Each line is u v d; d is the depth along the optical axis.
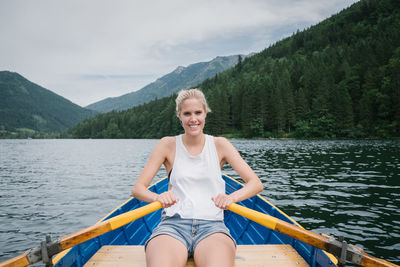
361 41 103.88
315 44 132.25
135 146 43.38
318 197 6.62
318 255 1.65
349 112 55.44
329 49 113.62
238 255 1.78
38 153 28.08
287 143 40.47
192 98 1.70
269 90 80.19
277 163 14.12
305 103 67.25
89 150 32.97
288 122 67.19
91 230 1.41
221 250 1.33
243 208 1.56
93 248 1.98
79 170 13.23
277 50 155.88
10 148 39.91
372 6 127.06
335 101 59.34
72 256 1.65
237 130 77.38
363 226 4.67
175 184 1.70
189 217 1.59
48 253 1.34
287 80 87.12
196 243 1.48
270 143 40.97
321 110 61.47
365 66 67.31
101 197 7.27
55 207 6.26
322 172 10.73
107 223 1.44
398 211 5.47
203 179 1.68
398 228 4.56
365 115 53.72
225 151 1.81
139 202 3.55
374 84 58.66
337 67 77.69
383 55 68.50
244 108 69.44
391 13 117.75
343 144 34.50
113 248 1.88
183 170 1.69
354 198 6.52
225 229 1.56
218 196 1.59
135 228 2.96
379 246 3.92
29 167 14.76
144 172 1.76
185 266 1.49
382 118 53.34
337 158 16.36
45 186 8.90
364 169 11.45
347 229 4.55
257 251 1.84
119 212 2.96
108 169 13.61
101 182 9.62
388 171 10.80
